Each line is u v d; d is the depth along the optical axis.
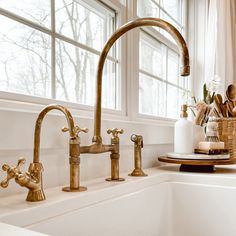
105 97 1.17
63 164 0.80
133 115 1.21
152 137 1.24
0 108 0.65
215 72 1.88
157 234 0.94
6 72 0.79
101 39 1.17
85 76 1.08
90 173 0.90
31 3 0.87
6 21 0.79
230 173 1.06
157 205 0.96
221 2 1.91
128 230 0.79
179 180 1.03
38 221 0.55
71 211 0.62
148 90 1.55
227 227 0.95
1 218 0.49
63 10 0.99
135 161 0.97
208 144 1.13
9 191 0.65
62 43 0.98
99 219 0.69
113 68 1.17
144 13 1.53
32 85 0.87
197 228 0.99
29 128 0.69
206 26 2.00
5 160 0.65
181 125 1.16
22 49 0.84
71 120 0.70
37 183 0.60
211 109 1.35
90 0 1.09
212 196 0.97
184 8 2.01
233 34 2.08
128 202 0.80
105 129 0.95
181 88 1.93
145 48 1.51
